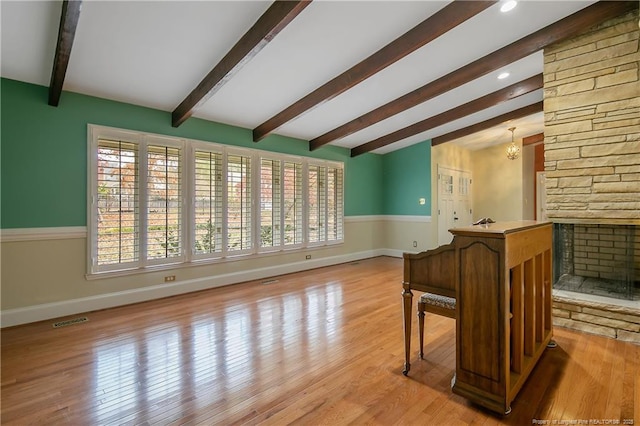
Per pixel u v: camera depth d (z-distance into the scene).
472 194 7.99
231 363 2.32
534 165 7.22
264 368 2.25
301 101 3.97
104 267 3.51
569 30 2.91
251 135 4.84
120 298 3.61
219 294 4.08
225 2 2.32
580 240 3.16
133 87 3.37
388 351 2.51
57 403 1.86
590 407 1.81
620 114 2.77
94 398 1.90
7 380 2.10
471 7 2.54
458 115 4.89
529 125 6.23
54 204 3.23
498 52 3.33
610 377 2.12
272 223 5.08
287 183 5.32
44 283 3.18
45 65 2.86
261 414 1.76
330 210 6.08
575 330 2.94
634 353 2.46
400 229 7.06
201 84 3.34
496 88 4.35
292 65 3.24
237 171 4.63
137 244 3.72
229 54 2.88
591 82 2.90
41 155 3.16
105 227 3.52
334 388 2.01
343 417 1.73
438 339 2.73
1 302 2.97
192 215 4.16
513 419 1.71
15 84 3.03
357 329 2.95
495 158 7.71
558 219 3.11
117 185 3.59
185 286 4.10
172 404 1.85
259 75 3.38
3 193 2.98
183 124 4.12
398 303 3.73
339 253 6.29
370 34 2.88
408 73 3.68
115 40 2.62
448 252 2.03
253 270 4.84
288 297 3.96
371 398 1.90
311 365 2.30
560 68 3.06
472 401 1.83
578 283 3.16
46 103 3.18
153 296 3.84
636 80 2.70
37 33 2.46
